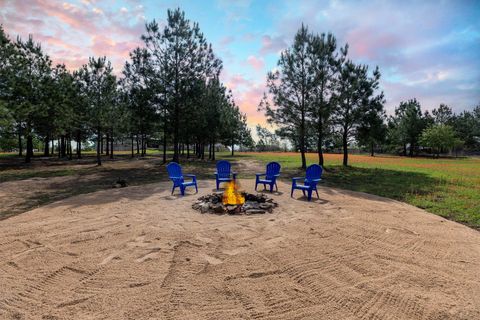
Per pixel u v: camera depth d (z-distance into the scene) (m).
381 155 46.66
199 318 2.30
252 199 6.67
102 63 16.70
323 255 3.59
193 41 16.19
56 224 4.85
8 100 15.63
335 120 16.52
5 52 15.25
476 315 2.38
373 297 2.64
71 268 3.17
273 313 2.38
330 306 2.49
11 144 29.89
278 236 4.30
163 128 17.41
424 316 2.36
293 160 25.72
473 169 17.30
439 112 50.19
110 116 17.53
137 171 14.84
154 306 2.46
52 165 18.69
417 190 9.05
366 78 16.19
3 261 3.36
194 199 7.05
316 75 14.34
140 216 5.39
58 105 18.58
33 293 2.67
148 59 15.74
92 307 2.44
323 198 7.50
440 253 3.72
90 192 8.19
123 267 3.20
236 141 34.75
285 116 15.39
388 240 4.20
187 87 16.06
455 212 6.08
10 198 7.29
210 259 3.43
